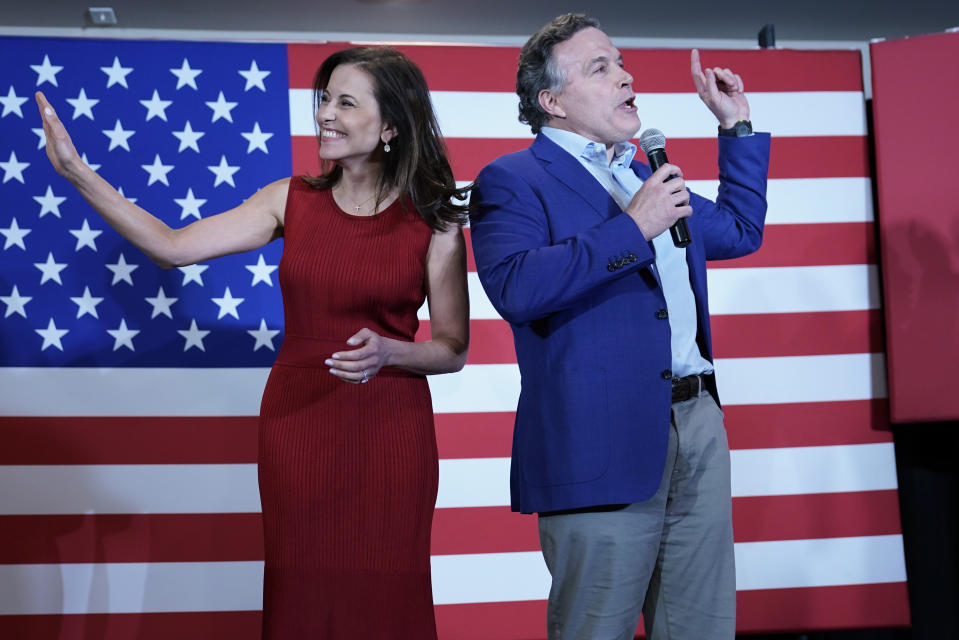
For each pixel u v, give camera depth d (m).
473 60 3.03
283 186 2.03
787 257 3.09
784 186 3.10
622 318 1.79
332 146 1.90
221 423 2.89
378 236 1.93
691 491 1.86
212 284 2.91
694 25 3.72
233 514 2.88
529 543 2.97
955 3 3.55
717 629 1.85
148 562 2.85
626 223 1.72
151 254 1.90
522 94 2.03
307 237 1.93
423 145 1.98
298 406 1.87
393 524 1.88
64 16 3.48
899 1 3.52
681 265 1.94
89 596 2.83
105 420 2.86
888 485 3.07
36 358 2.85
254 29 3.66
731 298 3.07
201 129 2.93
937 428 3.18
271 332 2.93
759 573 3.02
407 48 3.01
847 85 3.13
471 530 2.96
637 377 1.78
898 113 3.02
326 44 2.98
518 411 1.92
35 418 2.84
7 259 2.85
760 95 3.11
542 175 1.90
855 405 3.08
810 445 3.06
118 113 2.90
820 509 3.05
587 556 1.77
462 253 2.00
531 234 1.83
